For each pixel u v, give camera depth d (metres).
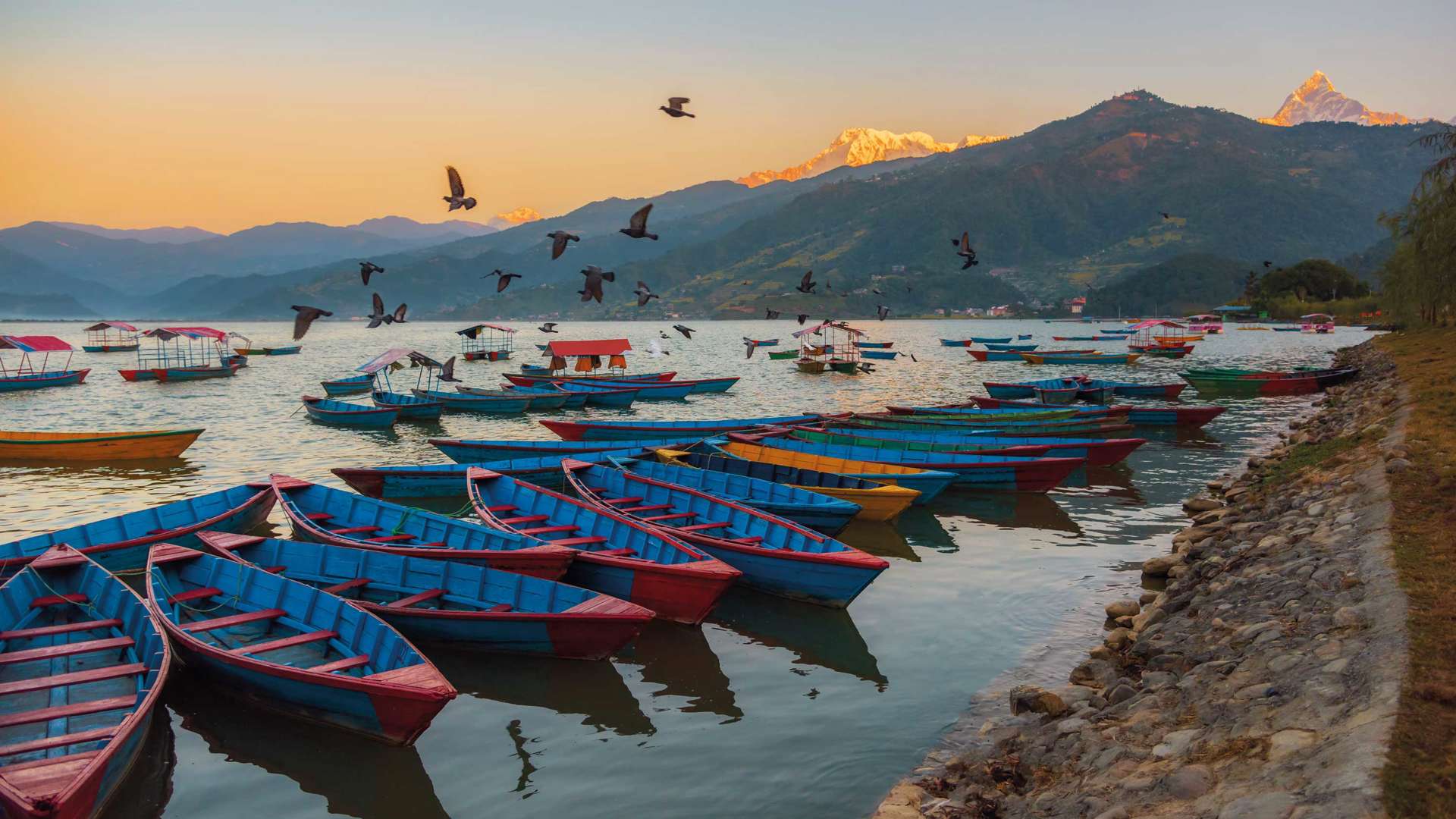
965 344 120.50
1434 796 6.83
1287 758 8.10
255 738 12.38
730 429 35.53
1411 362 46.47
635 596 16.72
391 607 14.83
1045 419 37.41
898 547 21.48
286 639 13.44
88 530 19.28
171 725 12.74
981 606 17.16
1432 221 57.56
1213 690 10.41
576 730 12.62
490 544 17.91
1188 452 35.03
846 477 24.30
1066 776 9.66
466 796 10.97
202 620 14.97
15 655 12.82
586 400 53.62
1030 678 13.66
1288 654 10.51
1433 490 15.94
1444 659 9.08
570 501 20.22
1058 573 19.11
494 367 91.56
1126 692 11.51
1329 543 14.70
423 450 37.72
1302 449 27.27
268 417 48.06
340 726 12.33
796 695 13.52
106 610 14.78
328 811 10.72
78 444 33.38
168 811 10.69
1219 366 83.31
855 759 11.48
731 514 20.06
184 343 147.12
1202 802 7.90
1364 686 8.96
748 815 10.32
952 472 25.06
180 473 32.03
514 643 14.52
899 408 40.41
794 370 83.81
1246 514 20.50
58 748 10.73
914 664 14.50
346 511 20.73
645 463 25.50
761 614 17.06
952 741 11.78
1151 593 17.33
